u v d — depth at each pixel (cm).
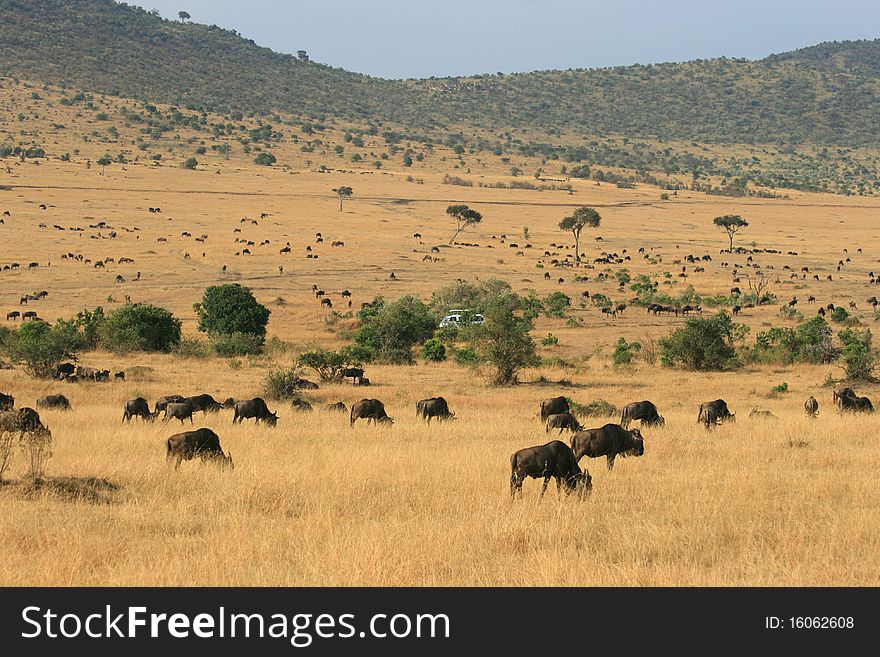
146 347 17900
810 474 5650
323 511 4419
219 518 4316
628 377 14762
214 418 8650
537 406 10856
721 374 15425
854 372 14088
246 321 19650
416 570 3494
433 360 17350
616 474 5547
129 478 5125
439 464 5744
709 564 3719
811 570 3594
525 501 4675
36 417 6469
